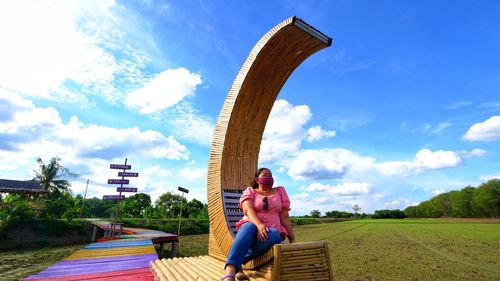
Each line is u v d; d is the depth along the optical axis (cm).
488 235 1986
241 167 302
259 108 309
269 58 276
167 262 303
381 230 2661
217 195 262
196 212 3372
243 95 286
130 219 2253
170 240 1038
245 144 306
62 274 327
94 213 4684
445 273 737
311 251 161
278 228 191
